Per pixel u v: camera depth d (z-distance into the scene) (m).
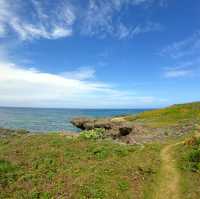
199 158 23.28
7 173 22.55
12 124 94.94
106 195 17.61
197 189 18.02
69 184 19.50
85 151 29.95
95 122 69.75
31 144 34.28
